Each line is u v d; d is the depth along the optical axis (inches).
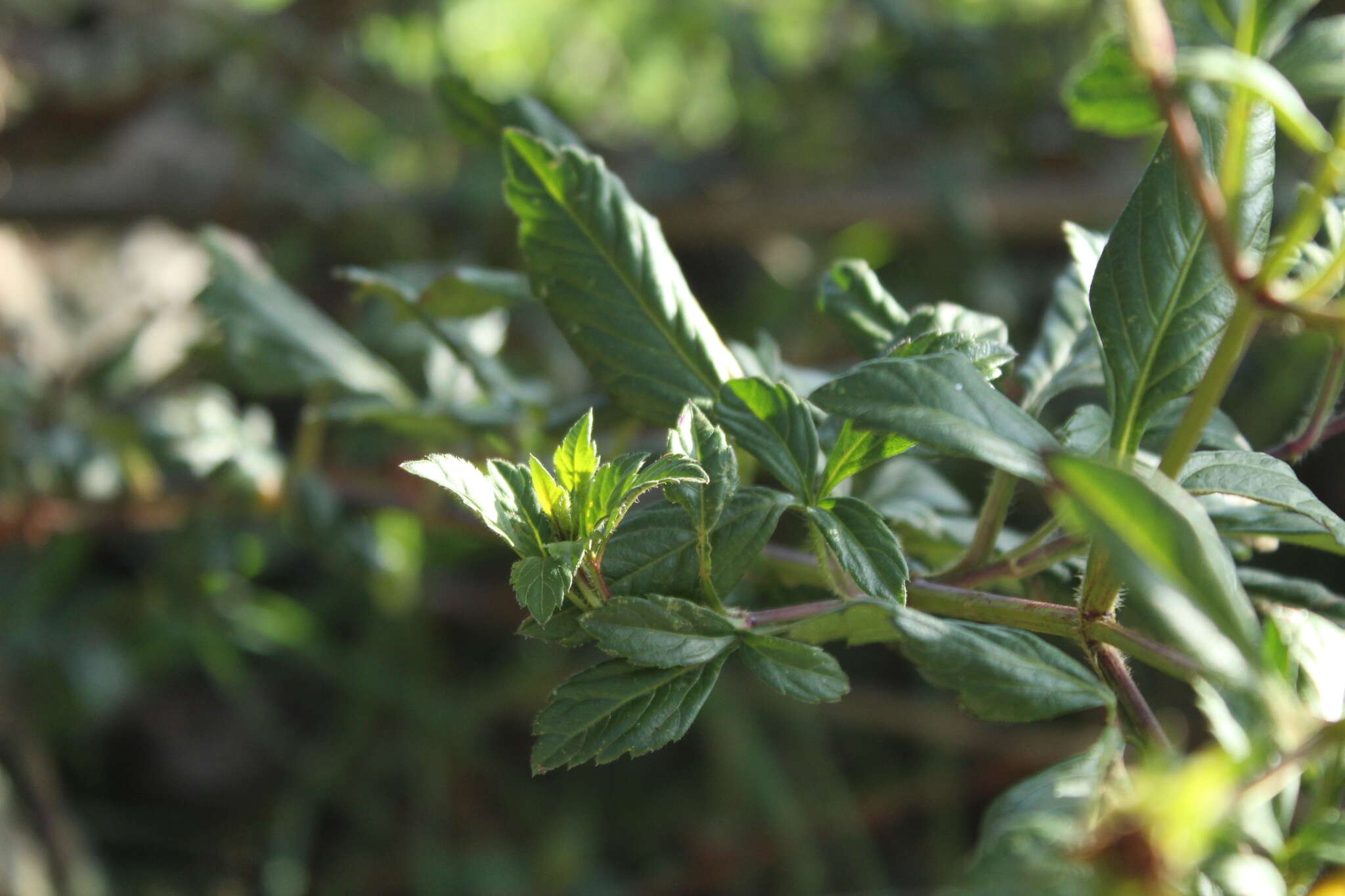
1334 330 18.7
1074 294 25.5
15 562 48.7
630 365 23.9
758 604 26.8
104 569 53.9
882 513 25.8
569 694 21.2
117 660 49.1
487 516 20.5
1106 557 21.4
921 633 21.4
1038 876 18.9
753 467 26.3
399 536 44.4
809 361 56.4
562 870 50.9
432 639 55.6
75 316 57.3
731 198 59.8
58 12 63.4
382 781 54.9
